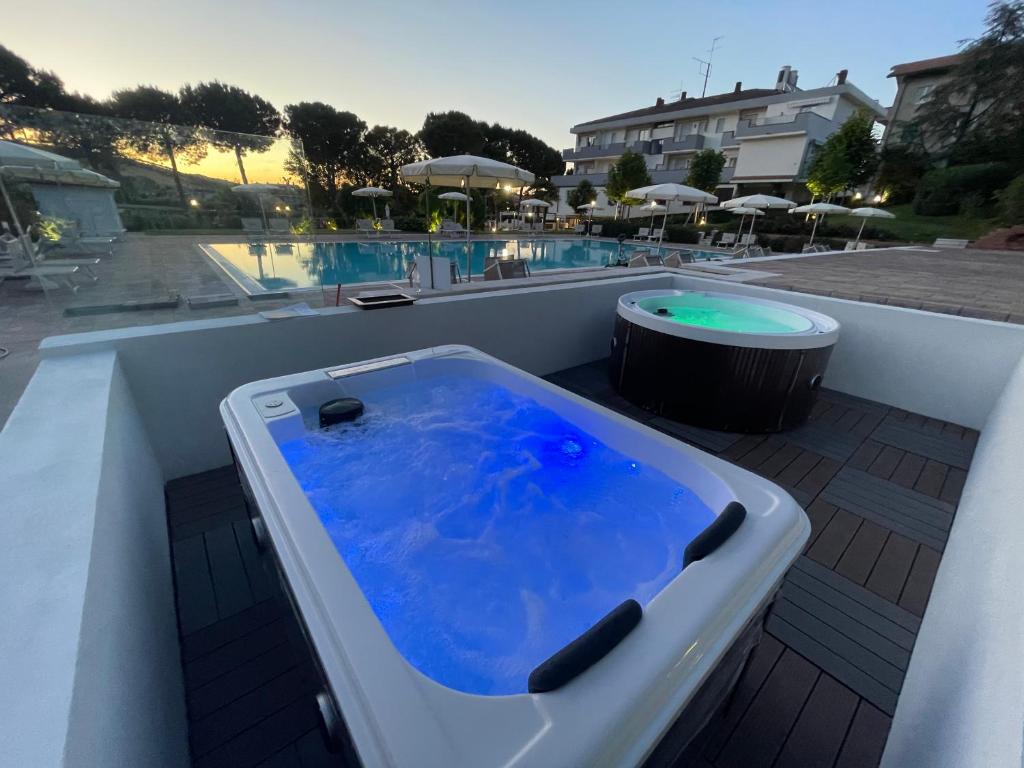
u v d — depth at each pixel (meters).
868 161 13.93
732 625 0.92
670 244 14.34
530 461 2.00
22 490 1.01
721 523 1.11
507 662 1.17
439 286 3.35
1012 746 0.44
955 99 14.88
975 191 13.21
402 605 1.34
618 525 1.63
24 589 0.75
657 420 2.97
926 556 1.84
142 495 1.57
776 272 5.05
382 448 2.01
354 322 2.56
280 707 1.19
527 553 1.54
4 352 2.34
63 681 0.60
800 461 2.53
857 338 3.40
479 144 20.16
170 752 0.97
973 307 3.12
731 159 19.47
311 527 1.11
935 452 2.66
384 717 0.70
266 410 1.78
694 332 2.73
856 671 1.34
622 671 0.77
